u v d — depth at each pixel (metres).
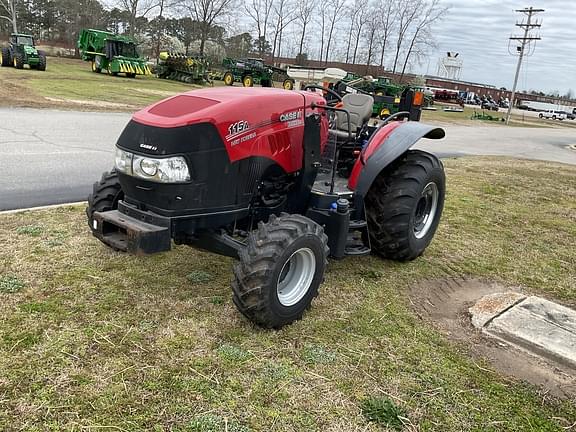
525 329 3.64
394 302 4.03
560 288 4.67
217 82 35.38
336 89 5.31
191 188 3.29
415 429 2.59
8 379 2.63
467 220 6.64
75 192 6.23
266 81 34.28
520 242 5.94
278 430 2.47
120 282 3.85
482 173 10.62
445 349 3.40
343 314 3.72
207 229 3.55
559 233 6.46
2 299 3.42
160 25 50.31
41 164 7.57
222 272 4.20
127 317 3.35
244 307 3.20
